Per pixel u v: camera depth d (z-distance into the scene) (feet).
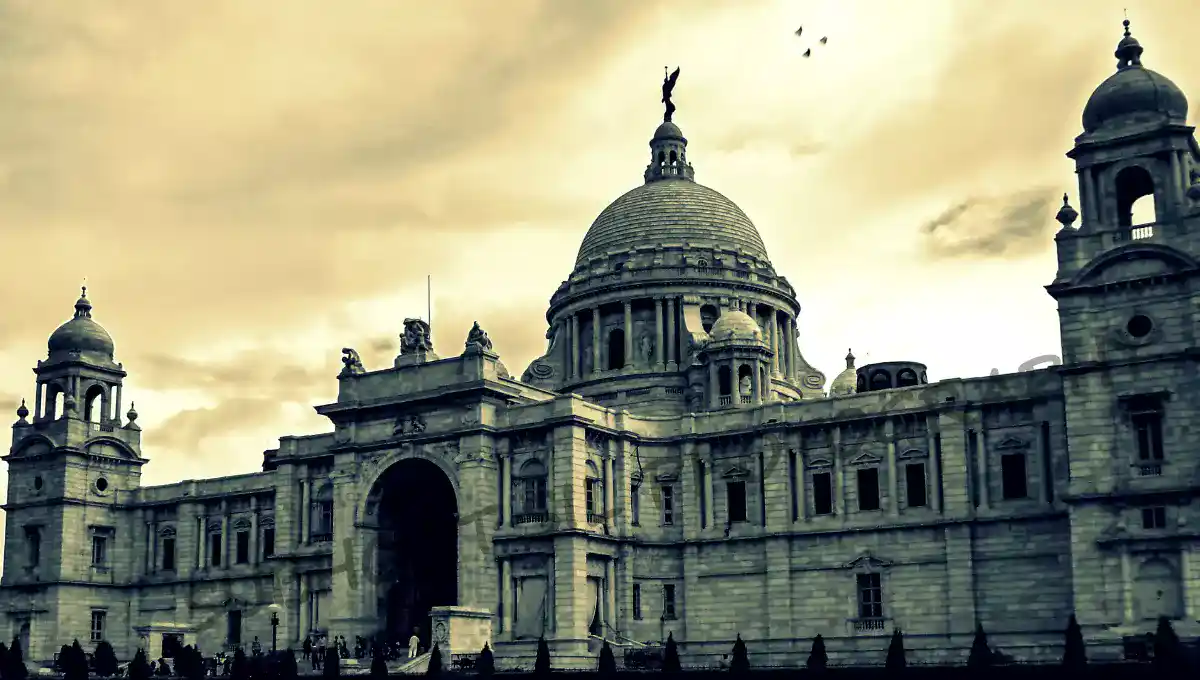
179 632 402.72
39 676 358.84
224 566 432.25
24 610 439.63
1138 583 271.08
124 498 457.68
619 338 458.50
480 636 329.11
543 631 336.29
